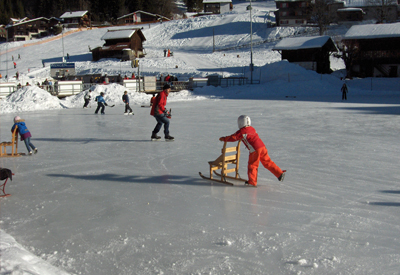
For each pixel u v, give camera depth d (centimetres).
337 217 460
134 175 694
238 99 3094
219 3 12206
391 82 4138
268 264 339
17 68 7188
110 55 7162
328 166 742
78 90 3328
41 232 422
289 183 623
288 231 417
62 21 11406
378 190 577
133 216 473
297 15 8838
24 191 596
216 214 477
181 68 5909
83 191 592
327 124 1412
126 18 12206
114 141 1101
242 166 763
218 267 334
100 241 395
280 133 1196
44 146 1037
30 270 292
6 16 14275
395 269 326
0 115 2052
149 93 3541
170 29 9975
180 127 1395
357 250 366
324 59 5397
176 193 576
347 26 8588
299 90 3691
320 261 343
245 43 8206
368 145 972
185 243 387
